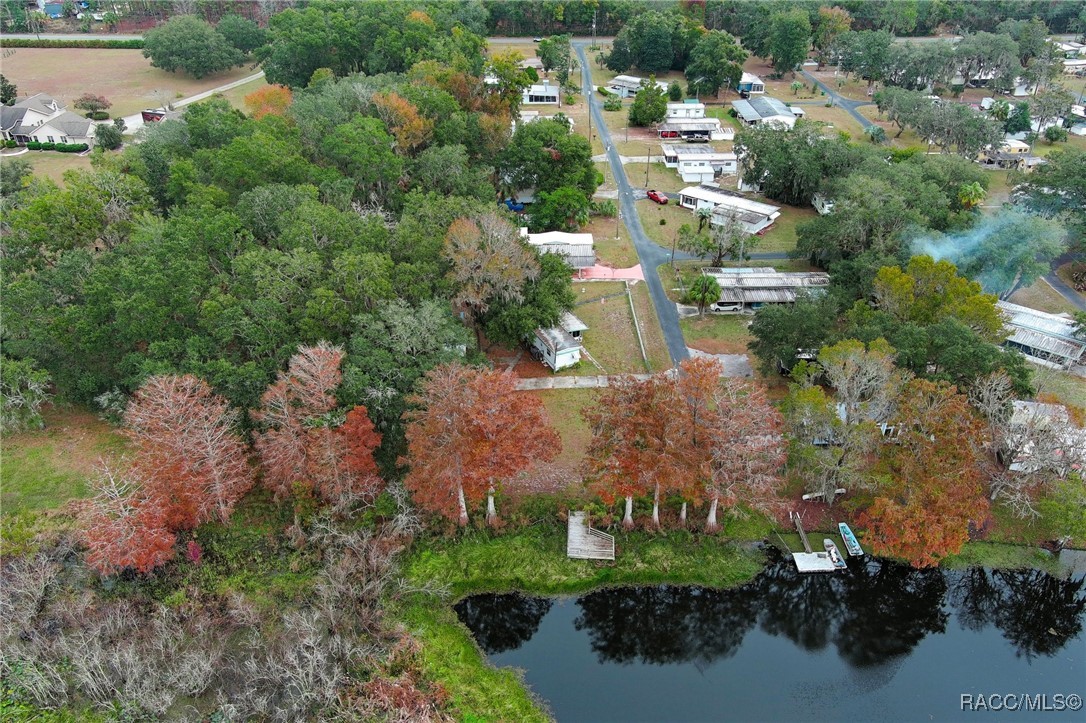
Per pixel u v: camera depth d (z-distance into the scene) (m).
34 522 54.19
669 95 156.00
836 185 95.69
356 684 43.84
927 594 54.69
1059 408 55.66
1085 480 56.00
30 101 128.75
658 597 53.25
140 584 50.66
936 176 95.06
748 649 51.09
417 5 166.75
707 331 79.31
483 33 182.50
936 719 45.00
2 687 43.00
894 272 65.94
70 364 61.09
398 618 49.22
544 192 101.88
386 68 138.62
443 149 90.81
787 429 57.53
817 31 183.00
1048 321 75.31
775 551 55.59
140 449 53.94
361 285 59.47
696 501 51.12
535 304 71.25
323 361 51.22
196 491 50.78
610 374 72.00
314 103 96.06
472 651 48.44
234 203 76.00
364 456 52.81
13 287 58.94
